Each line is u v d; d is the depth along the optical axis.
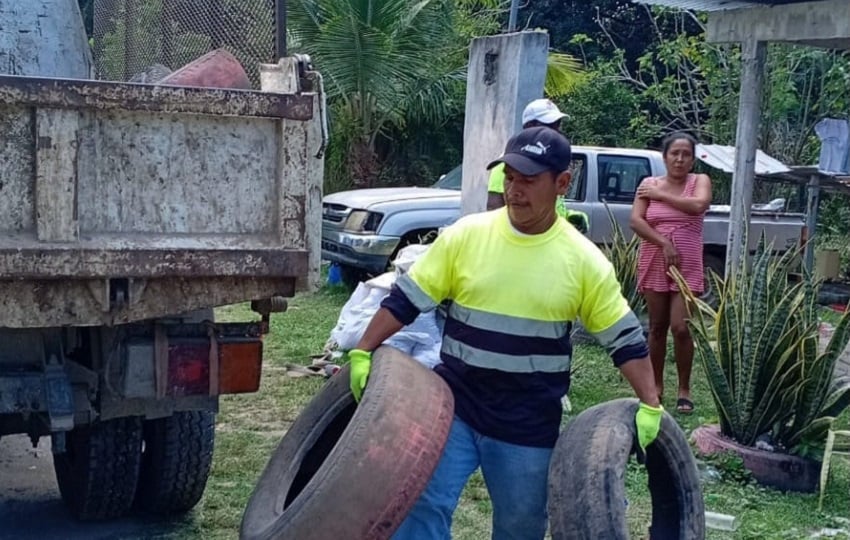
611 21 27.91
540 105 6.11
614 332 3.38
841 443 5.96
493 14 20.77
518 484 3.46
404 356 3.45
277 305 4.32
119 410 4.31
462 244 3.42
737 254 10.01
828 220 19.20
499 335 3.38
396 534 3.47
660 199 7.04
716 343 6.21
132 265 3.70
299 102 3.93
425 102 18.25
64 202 3.62
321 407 3.77
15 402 4.01
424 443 3.14
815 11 9.36
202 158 3.87
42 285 3.65
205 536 4.90
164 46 5.63
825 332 10.47
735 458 5.93
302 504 3.07
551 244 3.36
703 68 21.27
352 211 11.85
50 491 5.52
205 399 4.40
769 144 20.89
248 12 4.64
